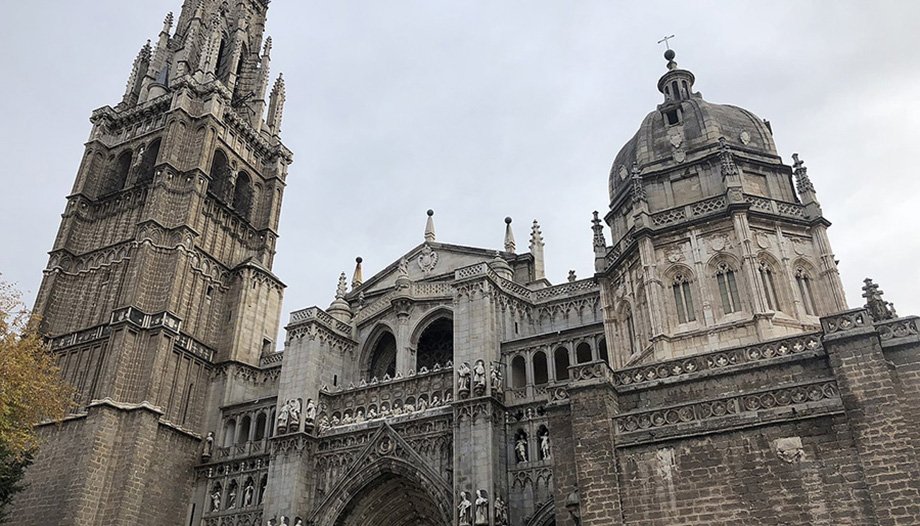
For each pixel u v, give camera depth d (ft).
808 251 123.24
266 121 255.70
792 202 128.67
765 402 88.22
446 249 195.93
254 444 176.96
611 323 136.67
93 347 182.50
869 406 81.61
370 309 185.16
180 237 195.11
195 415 184.96
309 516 152.05
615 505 89.56
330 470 156.66
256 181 238.07
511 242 195.62
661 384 99.96
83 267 205.05
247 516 164.35
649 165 138.82
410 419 150.61
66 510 151.12
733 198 122.11
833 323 88.84
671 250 126.11
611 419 95.66
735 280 119.03
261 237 228.63
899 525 74.95
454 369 147.23
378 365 184.03
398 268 201.98
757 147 136.36
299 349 171.22
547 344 147.54
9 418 122.83
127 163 226.79
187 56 233.35
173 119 214.28
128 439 163.84
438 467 142.72
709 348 115.14
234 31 262.88
